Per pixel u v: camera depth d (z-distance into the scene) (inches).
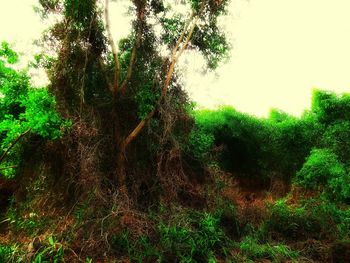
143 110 288.2
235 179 509.7
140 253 215.9
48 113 273.7
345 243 233.3
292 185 414.9
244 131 501.0
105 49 305.7
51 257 203.0
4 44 296.0
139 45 307.9
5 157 327.6
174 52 297.7
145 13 305.0
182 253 219.5
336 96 437.7
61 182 289.3
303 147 468.8
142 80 305.0
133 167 305.4
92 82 302.0
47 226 251.8
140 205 288.2
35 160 311.6
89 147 272.8
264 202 348.8
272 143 490.9
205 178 343.0
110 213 242.1
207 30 307.7
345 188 350.3
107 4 279.9
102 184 276.8
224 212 304.5
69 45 284.4
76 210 259.9
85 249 215.5
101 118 298.8
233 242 253.9
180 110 310.0
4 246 220.4
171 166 304.0
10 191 360.2
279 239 268.1
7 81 303.6
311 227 279.4
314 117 466.6
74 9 278.8
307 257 234.4
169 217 263.0
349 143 401.1
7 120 294.5
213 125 504.4
